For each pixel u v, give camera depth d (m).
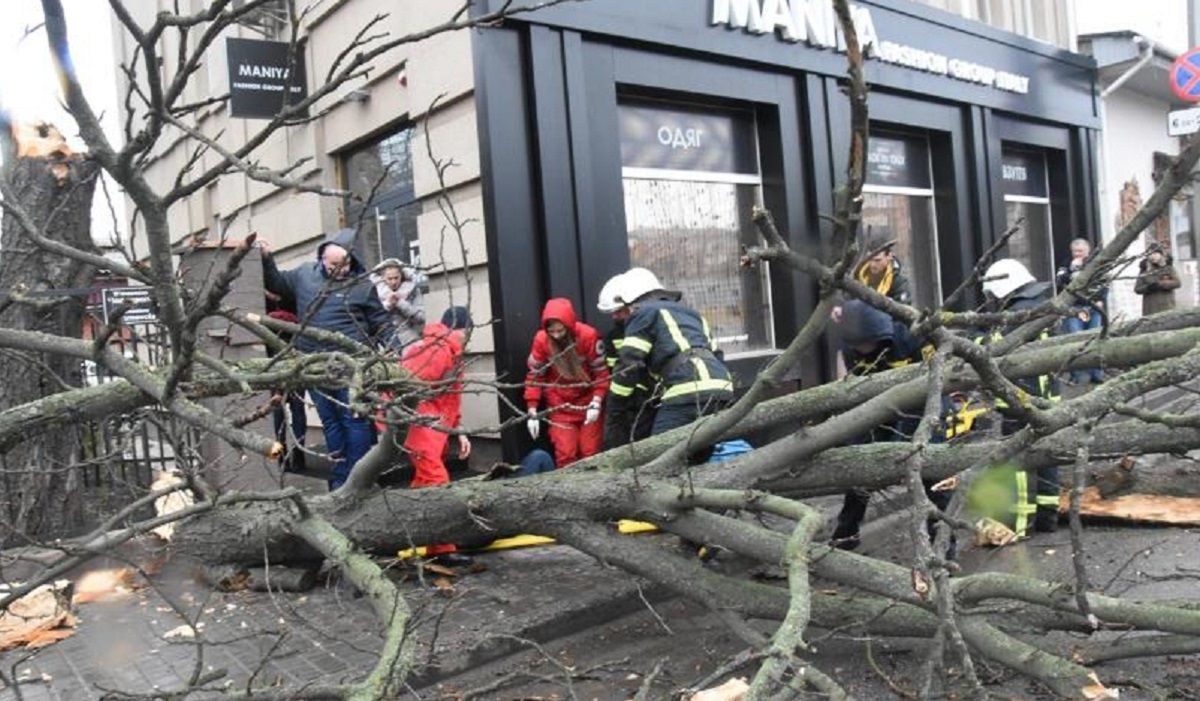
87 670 3.75
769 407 4.14
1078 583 2.63
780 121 8.11
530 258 6.36
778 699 2.29
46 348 3.48
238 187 10.12
